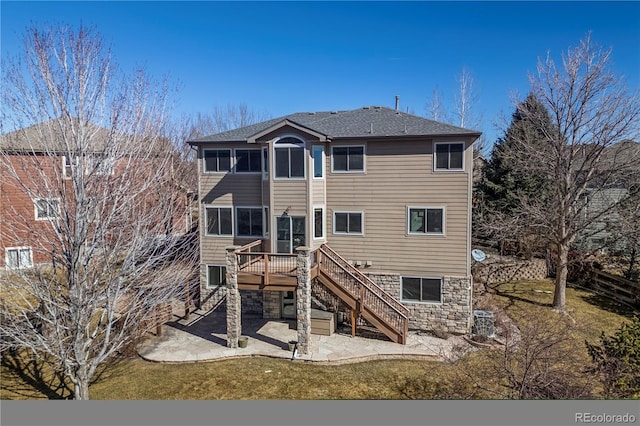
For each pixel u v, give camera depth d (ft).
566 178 56.59
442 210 51.01
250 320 56.39
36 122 34.04
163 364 43.29
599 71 53.11
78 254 32.24
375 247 53.72
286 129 52.44
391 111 64.90
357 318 53.83
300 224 53.42
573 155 56.34
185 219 67.41
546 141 60.54
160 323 49.37
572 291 66.80
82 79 34.12
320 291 55.11
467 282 50.52
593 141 55.62
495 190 79.15
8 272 36.47
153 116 51.93
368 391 37.35
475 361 40.29
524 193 73.56
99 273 36.09
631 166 54.24
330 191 54.80
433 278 51.80
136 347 46.85
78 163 32.55
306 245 53.01
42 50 33.12
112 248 39.01
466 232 50.29
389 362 43.34
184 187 67.46
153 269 49.90
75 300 31.99
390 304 49.93
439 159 50.75
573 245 71.26
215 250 59.41
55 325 31.42
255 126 63.82
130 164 39.09
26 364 42.65
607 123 53.47
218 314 58.59
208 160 58.85
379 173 52.95
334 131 55.52
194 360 43.80
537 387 26.21
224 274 59.41
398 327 48.19
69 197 36.29
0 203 40.78
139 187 42.86
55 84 33.04
